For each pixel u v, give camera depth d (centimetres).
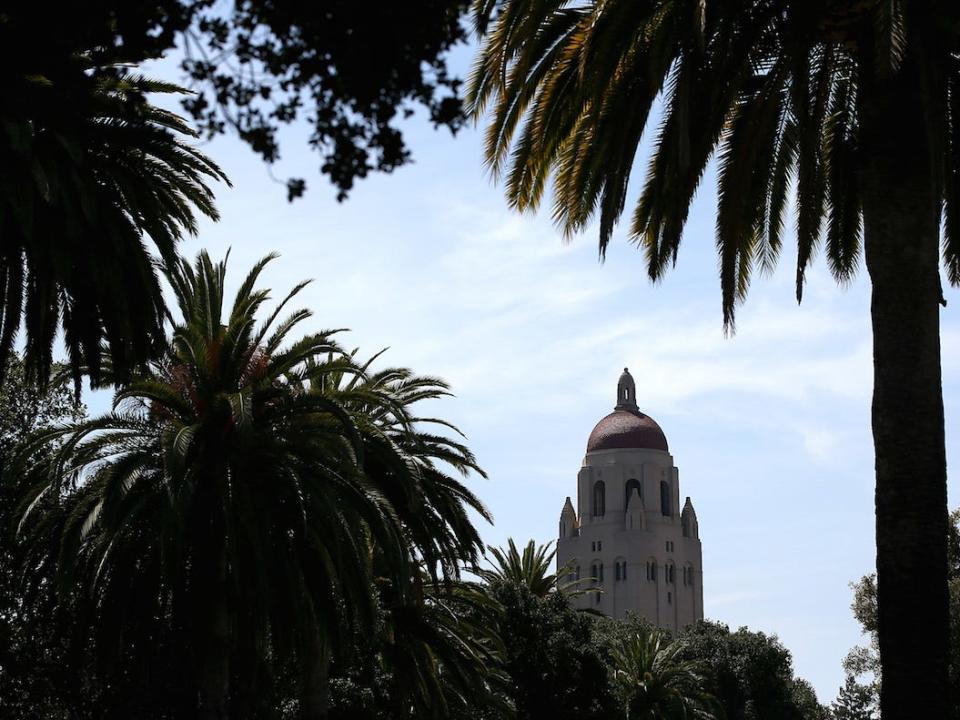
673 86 2086
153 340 2781
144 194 2731
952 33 1911
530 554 7994
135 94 2567
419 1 1340
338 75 1334
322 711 3834
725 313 2189
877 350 1884
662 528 18312
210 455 3102
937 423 1847
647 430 18838
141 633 3081
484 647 5056
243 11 1342
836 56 2181
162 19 1380
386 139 1355
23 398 3938
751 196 2303
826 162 2428
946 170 1955
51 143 2444
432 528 3806
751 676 11994
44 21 1528
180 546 2858
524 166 2372
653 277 2252
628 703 8688
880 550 1833
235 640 3125
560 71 2253
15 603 3725
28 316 2767
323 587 3166
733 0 1914
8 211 2439
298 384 3256
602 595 18100
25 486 3412
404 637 4400
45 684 3731
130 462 2953
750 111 2184
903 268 1888
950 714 1775
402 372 3897
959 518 6819
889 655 1798
